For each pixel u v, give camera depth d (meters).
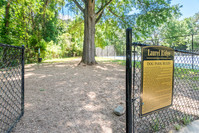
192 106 2.37
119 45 21.41
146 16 9.63
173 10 9.27
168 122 1.81
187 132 1.58
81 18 13.05
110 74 5.86
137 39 11.18
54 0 9.75
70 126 1.73
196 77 3.79
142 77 1.29
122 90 3.43
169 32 17.92
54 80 4.69
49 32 17.47
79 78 5.02
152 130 1.61
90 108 2.32
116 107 2.36
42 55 13.80
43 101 2.66
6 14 10.34
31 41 12.33
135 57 1.35
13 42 10.06
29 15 11.05
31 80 4.68
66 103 2.56
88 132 1.60
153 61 1.37
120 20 11.58
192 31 21.47
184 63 2.29
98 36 16.62
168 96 1.58
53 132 1.59
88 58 9.38
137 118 1.89
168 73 1.54
